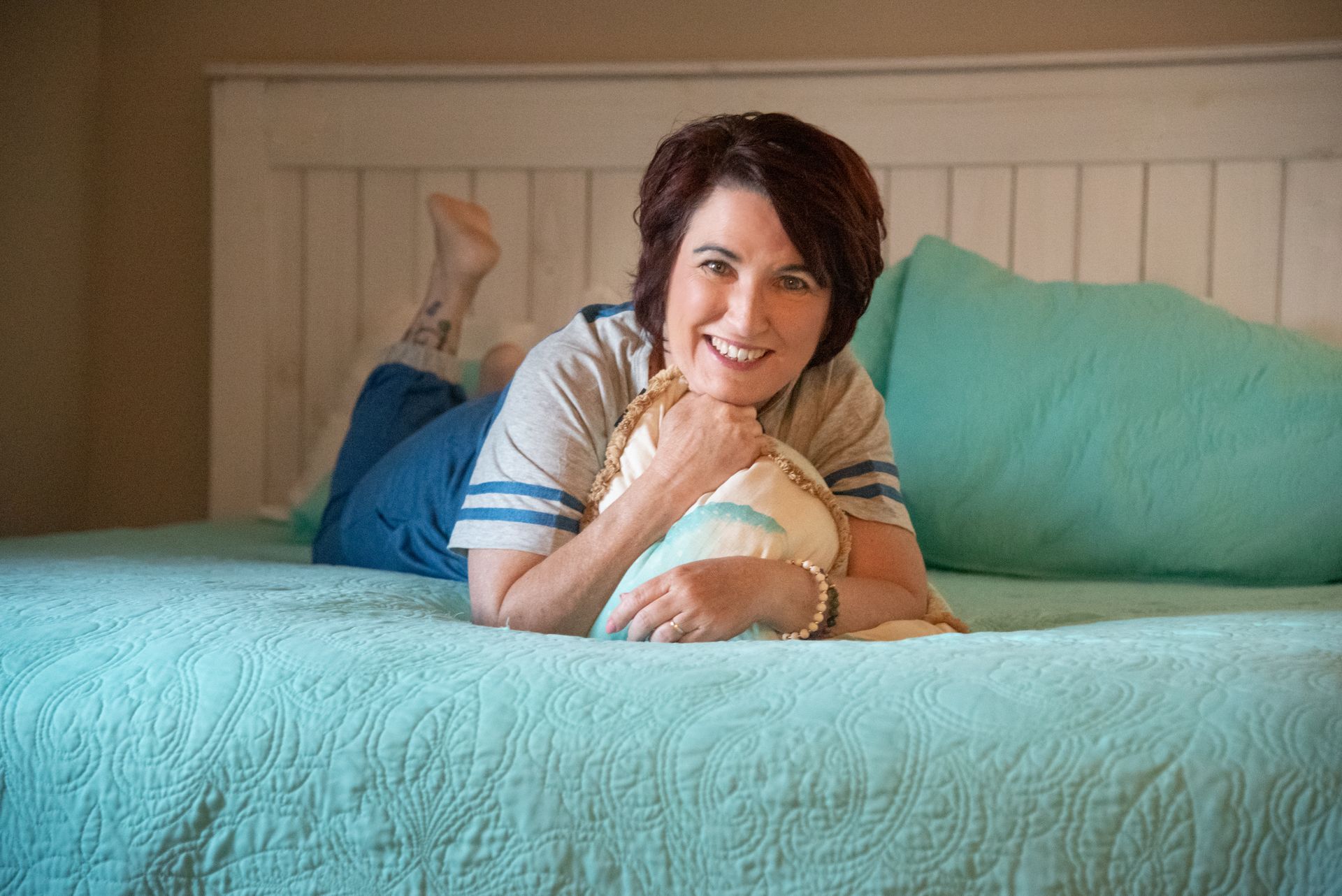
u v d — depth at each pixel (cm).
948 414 199
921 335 209
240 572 136
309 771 81
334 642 91
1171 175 235
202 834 82
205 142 277
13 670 94
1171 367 194
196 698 87
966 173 243
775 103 249
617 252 256
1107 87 236
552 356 119
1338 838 69
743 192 108
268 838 81
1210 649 84
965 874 71
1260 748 72
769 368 112
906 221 246
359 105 262
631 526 106
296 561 188
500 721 79
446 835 77
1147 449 189
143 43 277
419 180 261
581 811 75
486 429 146
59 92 267
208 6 275
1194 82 232
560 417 114
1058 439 192
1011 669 80
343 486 193
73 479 276
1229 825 70
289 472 267
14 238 255
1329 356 192
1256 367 191
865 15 254
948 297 212
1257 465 185
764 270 108
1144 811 70
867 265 116
